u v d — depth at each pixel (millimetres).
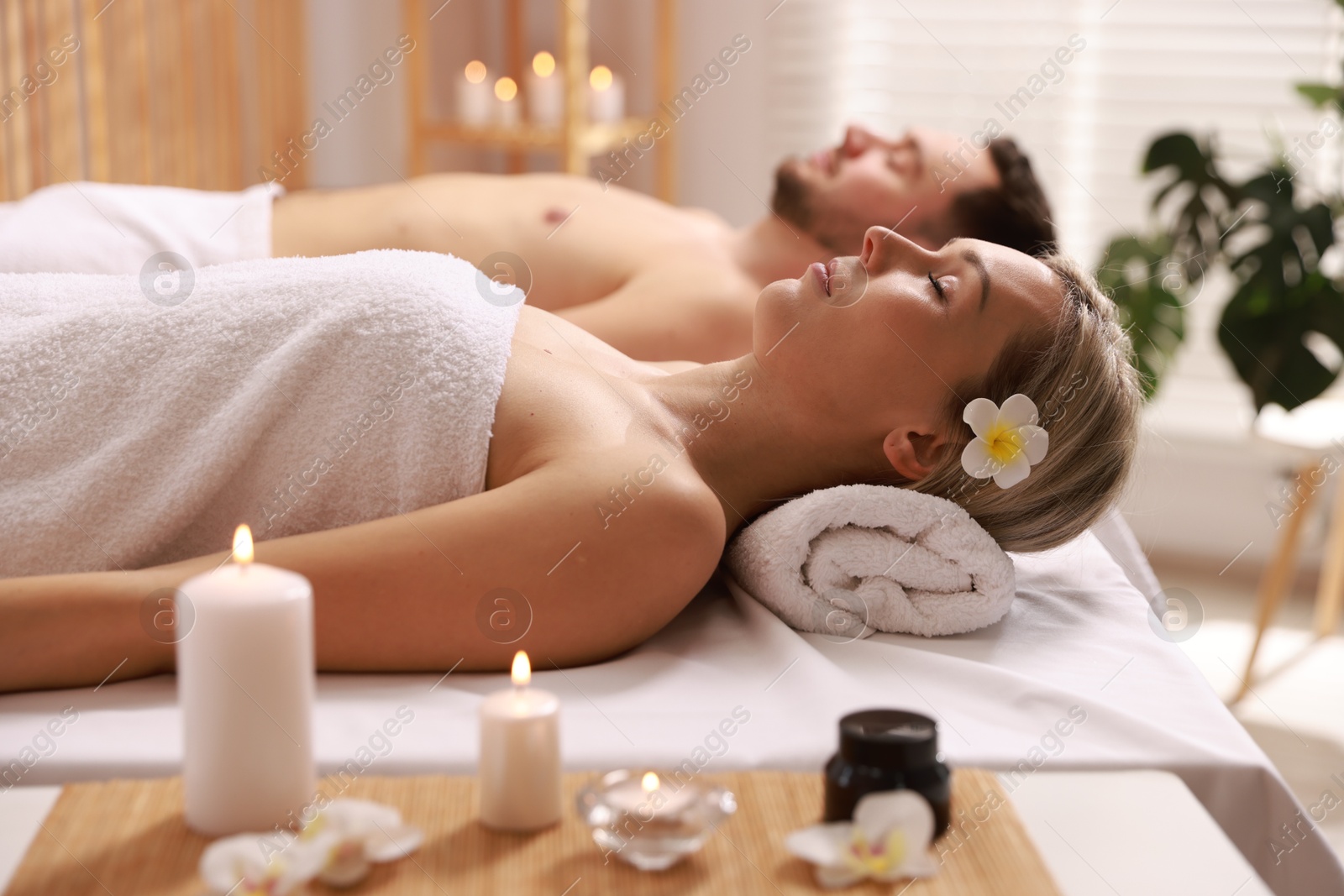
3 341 1019
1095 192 2748
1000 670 950
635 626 989
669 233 1931
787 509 1090
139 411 1006
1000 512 1149
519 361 1070
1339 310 2070
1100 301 1174
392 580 922
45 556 982
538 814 672
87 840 647
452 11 3016
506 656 956
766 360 1125
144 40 2156
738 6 2936
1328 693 2086
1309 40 2574
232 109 2432
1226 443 2688
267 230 1700
